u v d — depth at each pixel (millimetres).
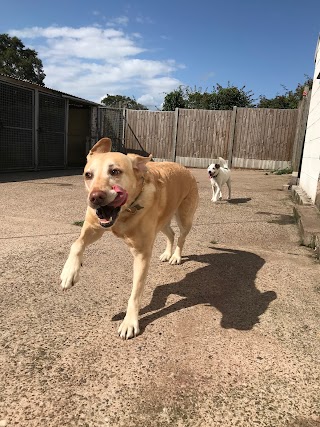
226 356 2131
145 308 2676
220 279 3285
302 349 2242
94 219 2318
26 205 6137
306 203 6223
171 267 3533
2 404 1680
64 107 12656
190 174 3504
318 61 7195
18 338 2193
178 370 1981
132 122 15758
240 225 5473
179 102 21688
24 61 38938
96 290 2893
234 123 14148
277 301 2883
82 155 15500
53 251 3758
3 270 3199
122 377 1900
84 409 1675
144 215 2406
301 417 1699
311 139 7391
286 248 4414
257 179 11406
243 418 1675
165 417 1655
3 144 10250
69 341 2191
